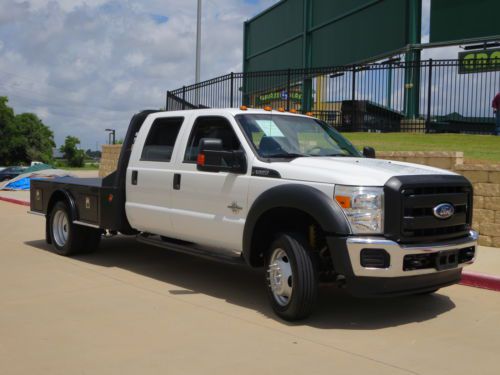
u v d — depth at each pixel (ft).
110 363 15.25
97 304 21.17
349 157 22.44
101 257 30.66
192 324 18.80
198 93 62.39
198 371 14.71
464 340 17.48
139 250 32.76
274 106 66.39
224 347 16.55
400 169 19.33
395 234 17.57
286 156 21.38
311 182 18.71
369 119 54.54
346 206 17.74
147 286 24.17
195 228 23.09
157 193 24.99
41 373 14.58
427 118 50.24
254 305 21.33
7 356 15.78
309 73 56.90
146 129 26.55
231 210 21.34
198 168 22.98
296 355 15.93
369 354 16.08
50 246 34.40
